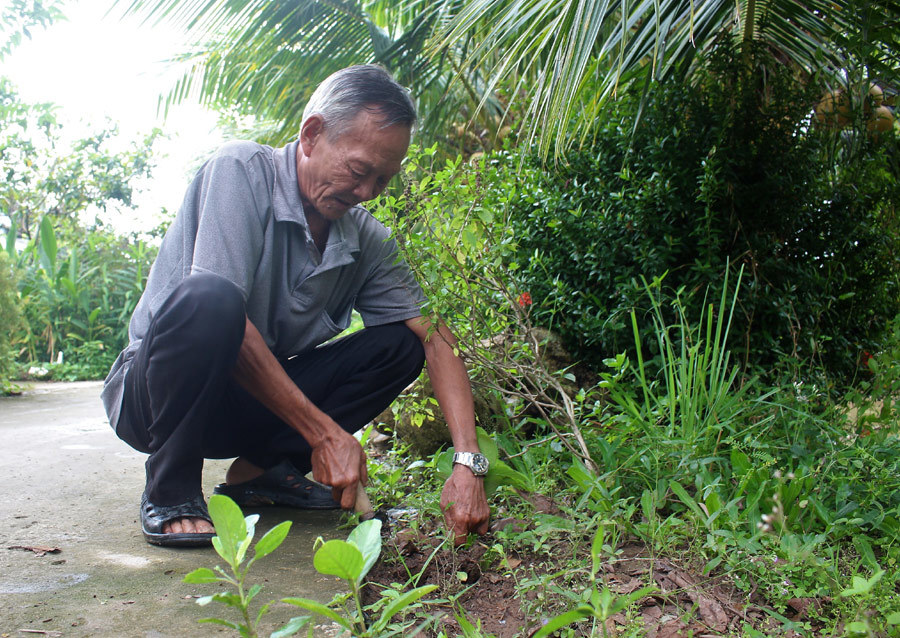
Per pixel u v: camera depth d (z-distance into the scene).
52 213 15.80
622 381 3.10
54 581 1.66
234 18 4.73
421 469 2.58
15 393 6.03
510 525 1.83
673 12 3.04
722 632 1.43
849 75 3.35
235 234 1.89
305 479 2.42
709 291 3.06
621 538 1.85
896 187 3.55
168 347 1.84
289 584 1.68
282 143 5.69
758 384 2.67
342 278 2.18
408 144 1.93
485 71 5.00
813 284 3.22
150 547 1.91
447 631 1.46
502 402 2.55
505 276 2.30
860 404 2.53
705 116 3.14
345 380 2.27
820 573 1.54
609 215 3.19
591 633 1.39
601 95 3.19
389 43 5.11
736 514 1.75
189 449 1.92
